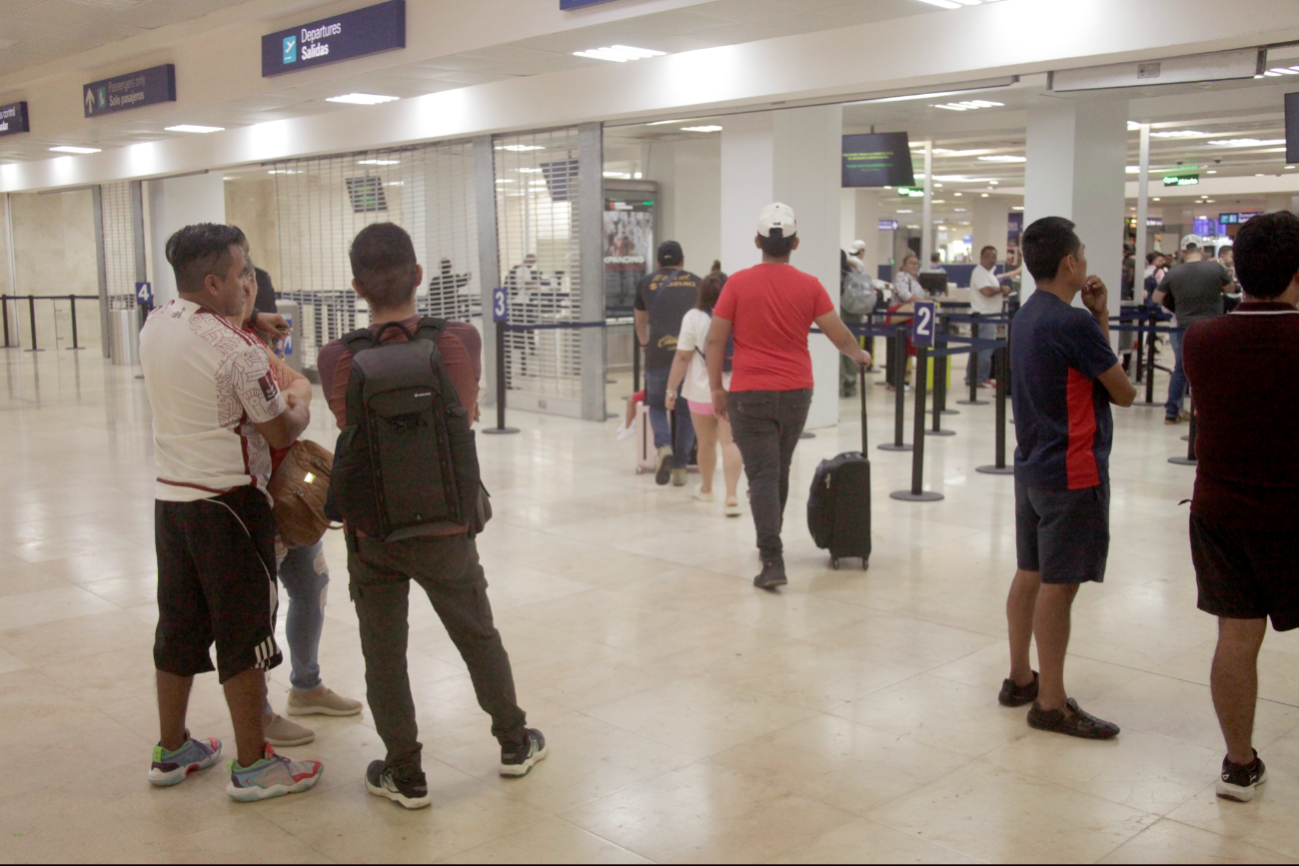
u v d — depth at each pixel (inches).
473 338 115.0
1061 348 126.7
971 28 280.7
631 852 106.5
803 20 296.8
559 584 202.8
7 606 191.8
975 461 326.0
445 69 373.4
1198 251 394.3
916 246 1485.0
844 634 173.3
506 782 122.3
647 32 313.1
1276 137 657.6
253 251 844.6
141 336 115.6
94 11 383.2
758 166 362.6
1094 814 114.0
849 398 474.3
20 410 445.1
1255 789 118.1
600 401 418.9
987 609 186.2
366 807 117.0
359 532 110.0
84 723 140.8
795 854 105.9
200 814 115.6
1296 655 161.8
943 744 131.8
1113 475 302.2
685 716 140.7
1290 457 109.7
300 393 122.4
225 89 434.0
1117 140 463.5
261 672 118.3
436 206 479.2
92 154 657.0
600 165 398.9
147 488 293.9
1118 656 162.7
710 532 243.9
